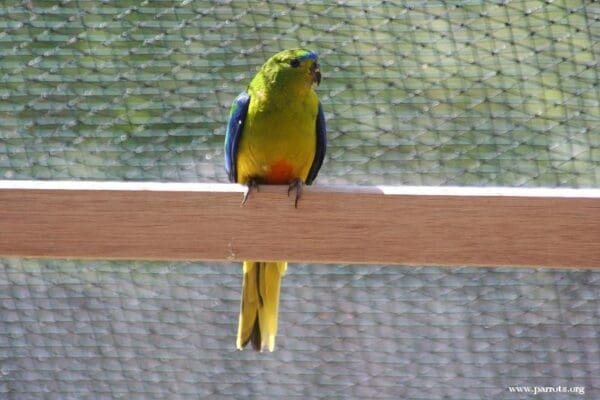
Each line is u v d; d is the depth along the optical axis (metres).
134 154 9.17
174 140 9.13
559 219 5.41
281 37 8.80
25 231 5.62
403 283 9.22
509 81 8.69
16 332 9.49
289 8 8.72
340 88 8.86
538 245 5.45
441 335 9.31
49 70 8.95
